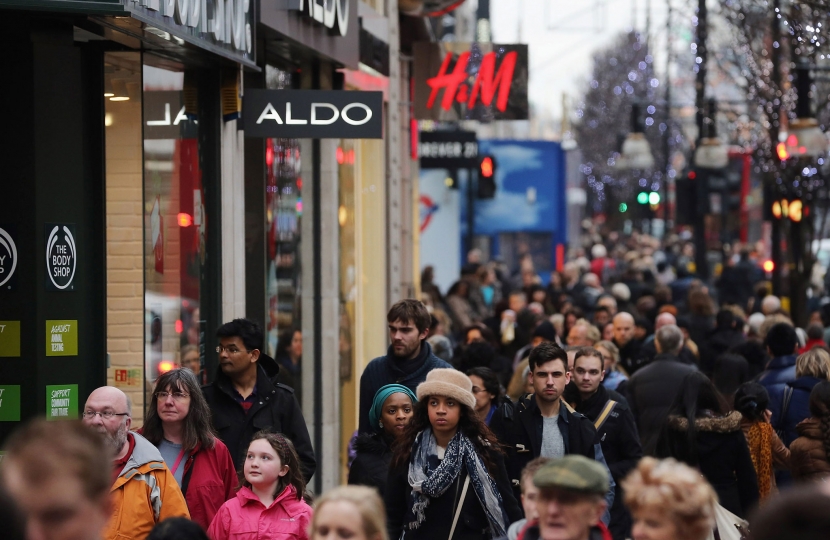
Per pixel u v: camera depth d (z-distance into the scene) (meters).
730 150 48.66
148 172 12.29
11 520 4.07
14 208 10.32
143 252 12.05
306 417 18.20
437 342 15.87
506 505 9.30
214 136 13.81
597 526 6.00
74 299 10.44
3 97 10.33
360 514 5.81
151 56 12.45
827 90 29.58
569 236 77.38
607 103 83.50
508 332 21.77
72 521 4.32
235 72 13.75
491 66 22.17
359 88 21.16
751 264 37.25
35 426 4.46
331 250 18.58
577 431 10.73
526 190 50.28
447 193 44.78
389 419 10.48
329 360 18.50
